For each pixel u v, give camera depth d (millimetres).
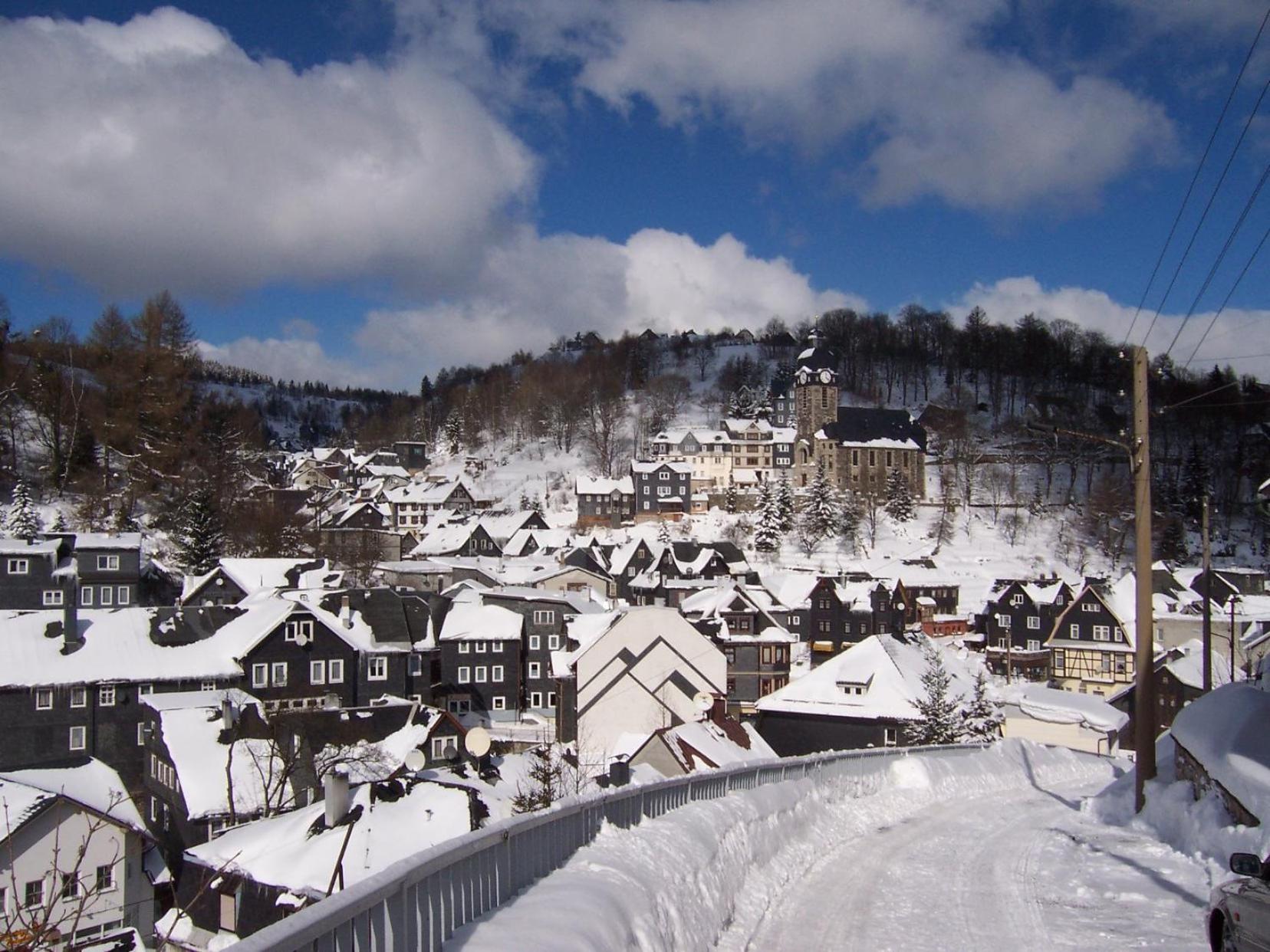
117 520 81062
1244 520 129250
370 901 7418
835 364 167125
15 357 95500
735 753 39250
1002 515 139125
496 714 61750
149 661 49625
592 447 187125
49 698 46719
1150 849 17938
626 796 14094
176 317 92875
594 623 62906
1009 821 22469
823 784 23312
